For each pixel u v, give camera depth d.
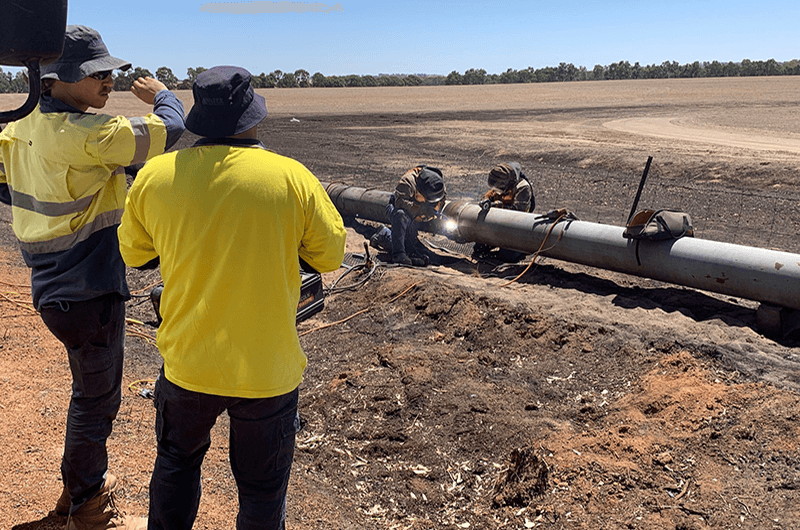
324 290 6.33
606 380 4.22
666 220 5.24
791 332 4.71
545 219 6.20
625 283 6.03
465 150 17.58
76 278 2.13
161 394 1.86
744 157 13.50
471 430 3.82
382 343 5.12
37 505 2.68
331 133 22.62
